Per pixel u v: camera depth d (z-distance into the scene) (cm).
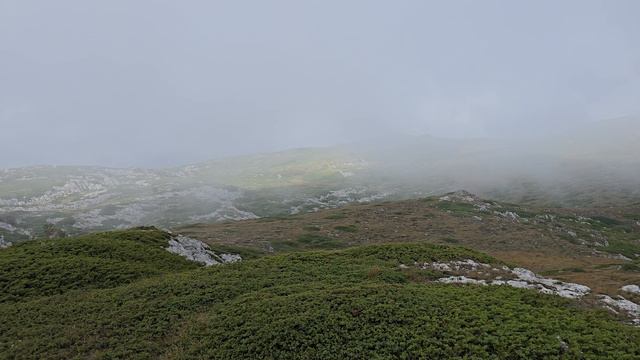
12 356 2617
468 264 4159
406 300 2806
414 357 2238
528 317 2559
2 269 4088
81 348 2647
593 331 2430
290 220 13238
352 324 2523
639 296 3669
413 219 12350
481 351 2223
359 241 10369
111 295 3466
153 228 6131
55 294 3703
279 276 3681
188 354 2461
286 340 2427
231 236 10769
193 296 3288
